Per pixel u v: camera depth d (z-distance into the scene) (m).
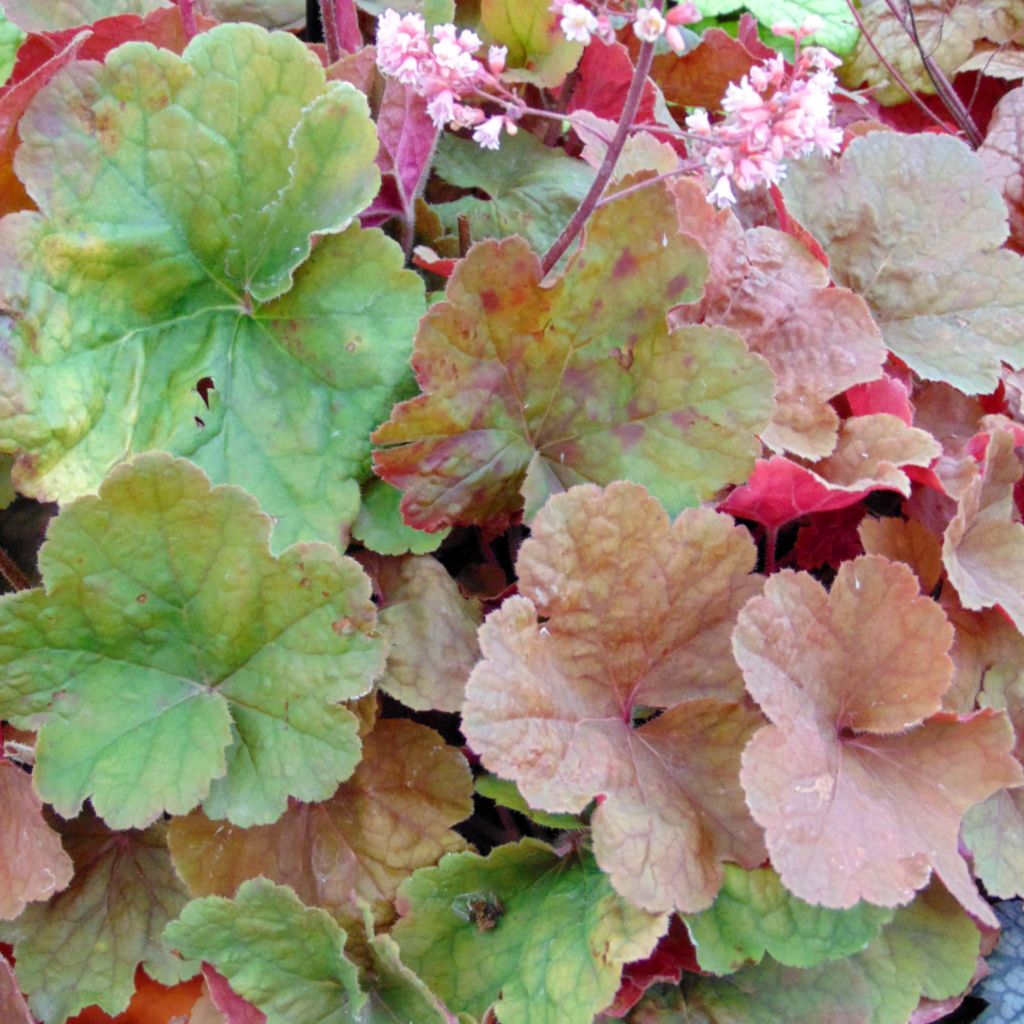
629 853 0.33
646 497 0.35
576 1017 0.32
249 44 0.37
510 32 0.46
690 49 0.54
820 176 0.45
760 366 0.37
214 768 0.35
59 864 0.35
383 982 0.36
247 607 0.35
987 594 0.38
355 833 0.37
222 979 0.35
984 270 0.45
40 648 0.35
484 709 0.33
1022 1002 0.38
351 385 0.38
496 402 0.38
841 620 0.35
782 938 0.33
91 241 0.37
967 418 0.44
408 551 0.39
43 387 0.36
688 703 0.35
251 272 0.39
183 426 0.38
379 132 0.41
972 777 0.34
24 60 0.43
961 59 0.60
